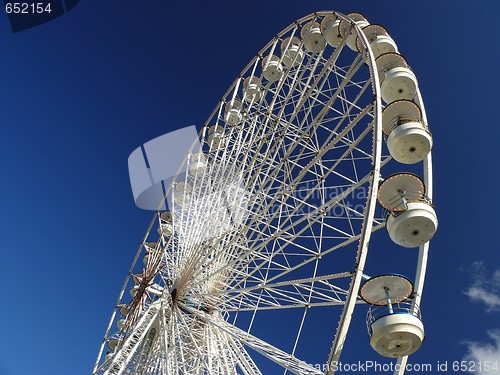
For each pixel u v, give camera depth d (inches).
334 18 823.1
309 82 772.6
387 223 588.1
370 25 816.9
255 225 751.1
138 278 951.6
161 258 917.2
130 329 843.4
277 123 767.7
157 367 770.8
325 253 597.3
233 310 756.0
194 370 741.9
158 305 848.9
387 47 800.9
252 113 908.0
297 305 623.5
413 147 630.5
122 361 828.0
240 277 775.7
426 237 577.0
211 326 780.6
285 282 600.7
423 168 714.2
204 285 809.5
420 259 629.0
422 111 741.3
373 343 500.4
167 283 869.2
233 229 776.9
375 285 520.4
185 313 817.5
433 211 569.9
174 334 761.6
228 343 744.3
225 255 811.4
